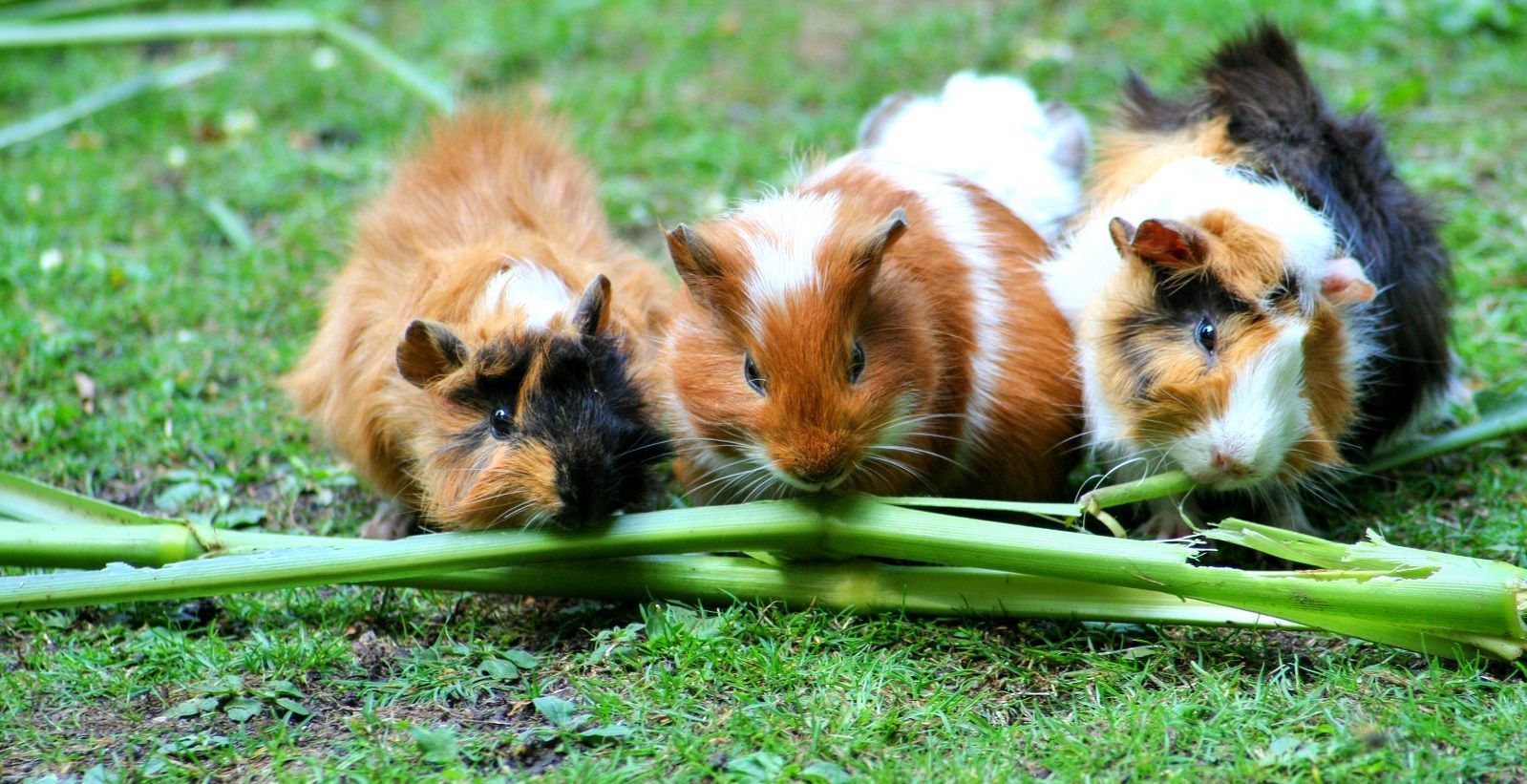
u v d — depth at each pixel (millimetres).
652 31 11562
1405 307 5969
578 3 11992
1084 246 5754
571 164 6930
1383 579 4500
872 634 4992
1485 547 5488
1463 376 6984
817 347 4773
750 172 9430
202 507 6336
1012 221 6137
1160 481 5145
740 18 11820
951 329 5422
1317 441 5156
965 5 11773
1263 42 6410
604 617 5324
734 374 4992
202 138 10234
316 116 10562
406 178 6750
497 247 5785
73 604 4914
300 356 7434
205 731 4602
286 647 5031
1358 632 4629
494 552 5004
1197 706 4449
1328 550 4645
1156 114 6672
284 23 10906
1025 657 4859
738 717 4484
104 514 5504
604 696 4633
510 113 7094
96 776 4328
